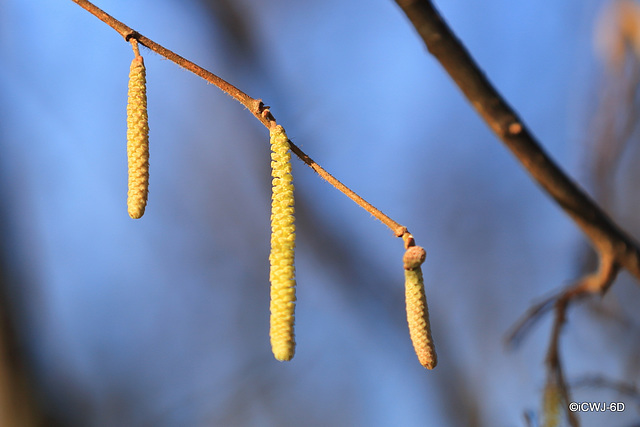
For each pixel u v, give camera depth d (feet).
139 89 1.37
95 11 1.38
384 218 1.36
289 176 1.35
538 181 1.43
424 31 1.36
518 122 1.39
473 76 1.37
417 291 1.35
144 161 1.37
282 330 1.34
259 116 1.36
